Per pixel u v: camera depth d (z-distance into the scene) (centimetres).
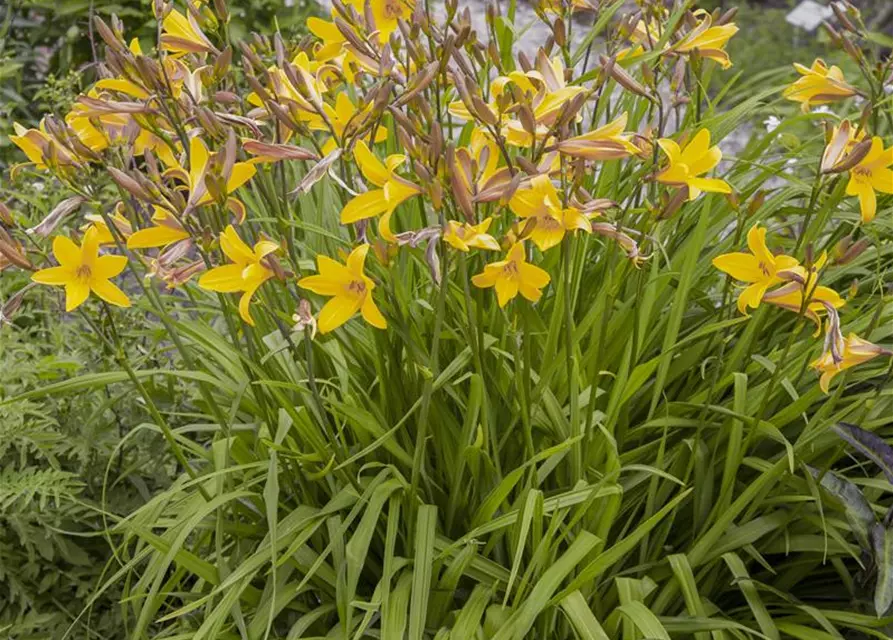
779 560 118
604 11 126
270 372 112
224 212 93
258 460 113
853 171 102
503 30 129
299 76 94
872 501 115
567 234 94
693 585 102
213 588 114
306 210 130
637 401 118
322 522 107
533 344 113
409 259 116
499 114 88
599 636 94
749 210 105
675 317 109
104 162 94
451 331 108
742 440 113
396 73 98
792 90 117
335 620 115
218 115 95
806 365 110
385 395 109
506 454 113
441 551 107
